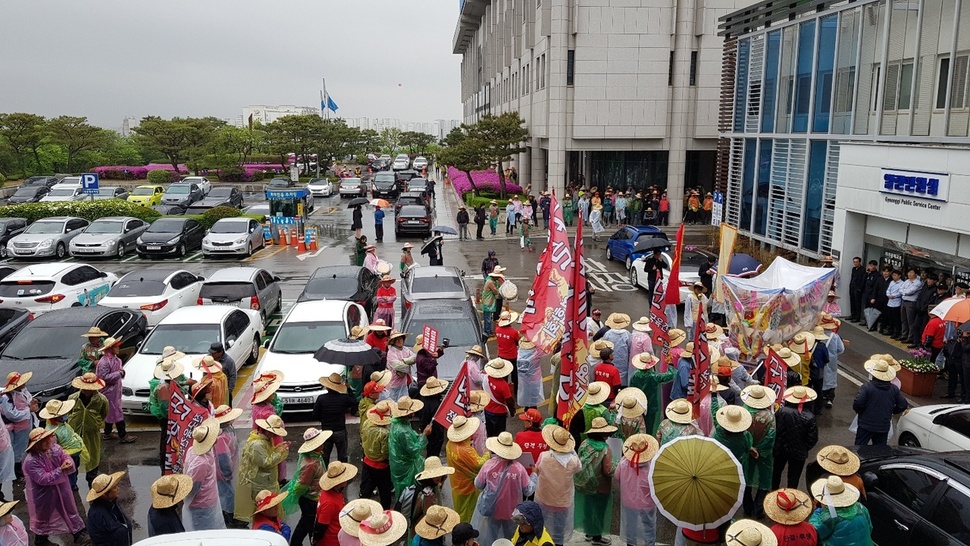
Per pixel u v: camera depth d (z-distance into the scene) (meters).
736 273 18.34
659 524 9.04
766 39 25.20
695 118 36.06
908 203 16.84
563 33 35.22
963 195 15.15
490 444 7.28
